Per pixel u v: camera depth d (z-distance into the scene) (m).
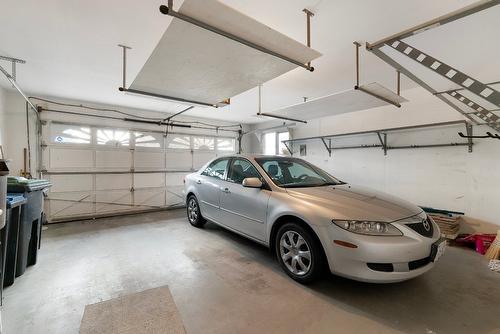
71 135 4.89
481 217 3.33
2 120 4.07
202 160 6.77
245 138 7.73
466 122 3.17
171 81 2.51
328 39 2.41
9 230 2.15
